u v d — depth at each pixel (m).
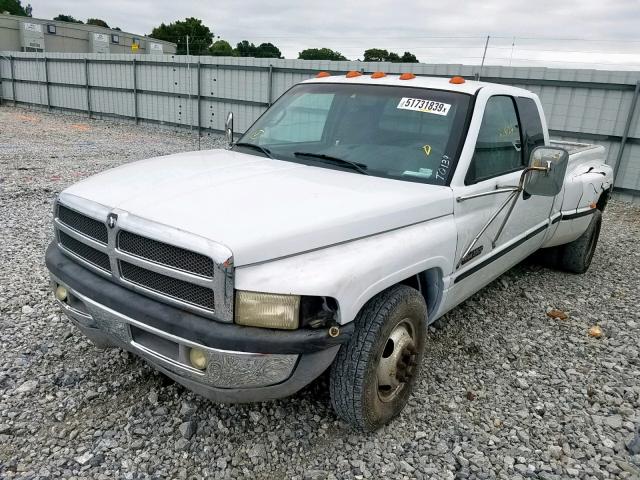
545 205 4.73
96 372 3.48
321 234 2.57
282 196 2.81
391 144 3.58
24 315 4.25
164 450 2.82
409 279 3.27
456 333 4.41
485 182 3.65
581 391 3.64
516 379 3.74
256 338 2.33
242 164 3.44
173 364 2.54
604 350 4.28
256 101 18.36
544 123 4.80
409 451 2.94
